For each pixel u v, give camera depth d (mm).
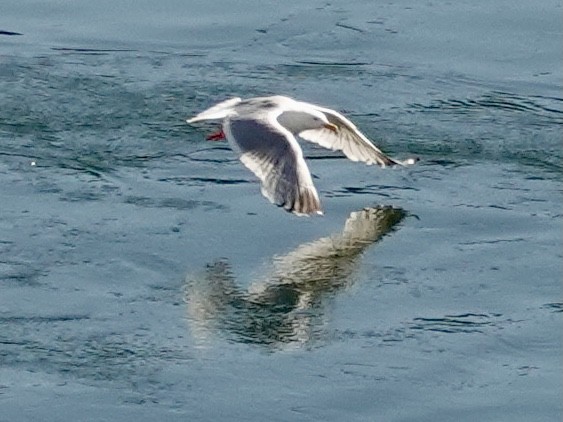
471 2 23203
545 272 15523
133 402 13086
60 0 23250
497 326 14445
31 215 16531
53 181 17469
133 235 16094
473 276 15438
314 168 18219
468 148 18859
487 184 17781
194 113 19672
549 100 20375
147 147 18656
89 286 15016
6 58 21141
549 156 18688
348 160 18453
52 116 19453
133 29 22344
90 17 22781
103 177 17656
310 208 12594
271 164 12781
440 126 19469
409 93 20484
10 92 20078
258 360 13773
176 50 21656
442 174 18062
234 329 14312
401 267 15609
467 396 13297
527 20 22656
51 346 13906
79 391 13234
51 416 12867
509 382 13539
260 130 13070
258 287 15102
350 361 13797
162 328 14281
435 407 13125
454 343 14125
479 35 22266
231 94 20281
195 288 15039
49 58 21188
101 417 12867
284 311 14664
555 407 13125
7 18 22719
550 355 13969
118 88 20281
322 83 20719
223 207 16906
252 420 12867
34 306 14586
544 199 17359
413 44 21953
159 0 23297
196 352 13891
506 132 19328
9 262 15406
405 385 13445
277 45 21875
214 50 21688
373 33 22219
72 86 20312
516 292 15125
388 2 23234
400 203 17219
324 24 22484
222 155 18438
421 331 14328
